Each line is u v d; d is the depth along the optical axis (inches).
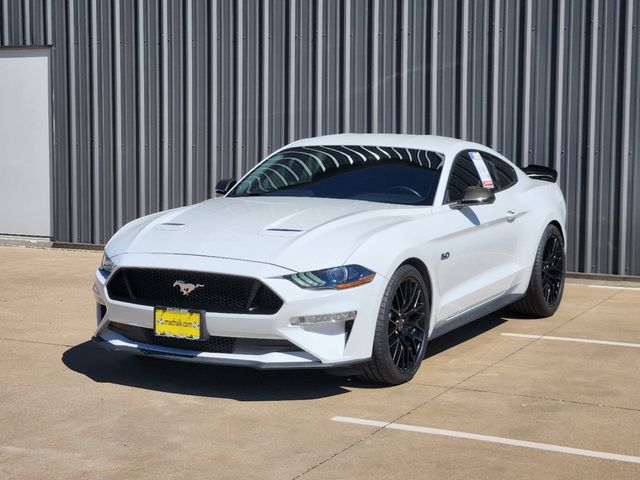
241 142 431.5
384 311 215.8
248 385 225.5
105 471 168.9
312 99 416.2
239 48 427.8
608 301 335.9
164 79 443.8
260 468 170.2
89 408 206.7
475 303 263.0
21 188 478.9
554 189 319.9
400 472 167.9
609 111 366.9
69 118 466.0
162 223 237.5
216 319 206.4
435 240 236.8
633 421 197.8
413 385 225.6
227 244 216.4
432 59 393.4
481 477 165.6
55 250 466.9
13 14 472.4
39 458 175.5
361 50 405.4
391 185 257.0
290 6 416.5
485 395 216.7
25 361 247.1
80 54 460.8
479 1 383.9
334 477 165.6
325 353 207.2
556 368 241.4
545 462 173.3
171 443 183.9
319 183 263.9
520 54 379.2
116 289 224.8
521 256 289.3
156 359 249.8
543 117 377.4
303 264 207.9
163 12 441.4
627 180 365.7
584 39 368.8
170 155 446.0
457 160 269.6
